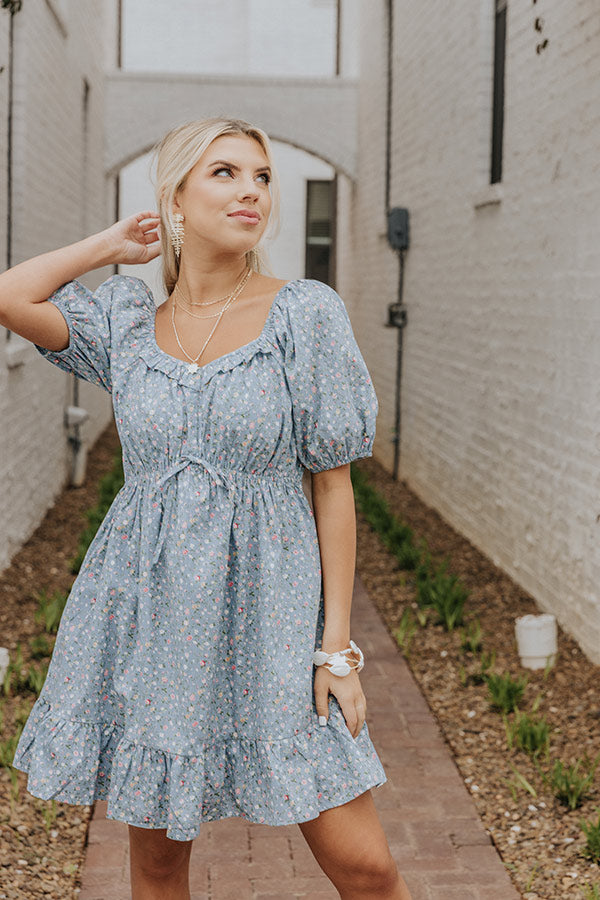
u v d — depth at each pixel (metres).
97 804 3.60
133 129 13.27
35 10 7.37
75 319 2.09
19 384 7.05
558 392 5.62
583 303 5.21
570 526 5.41
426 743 4.16
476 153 7.40
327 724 1.98
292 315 1.98
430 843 3.36
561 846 3.31
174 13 18.53
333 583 2.04
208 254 2.04
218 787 1.98
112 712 2.04
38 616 5.51
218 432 1.95
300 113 13.51
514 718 4.39
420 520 8.66
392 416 11.16
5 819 3.39
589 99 5.09
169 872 2.19
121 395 2.03
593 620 5.04
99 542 2.06
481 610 5.98
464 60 7.77
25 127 7.00
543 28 5.81
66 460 9.80
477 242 7.43
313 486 2.09
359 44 13.40
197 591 1.93
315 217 17.94
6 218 6.57
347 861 1.99
